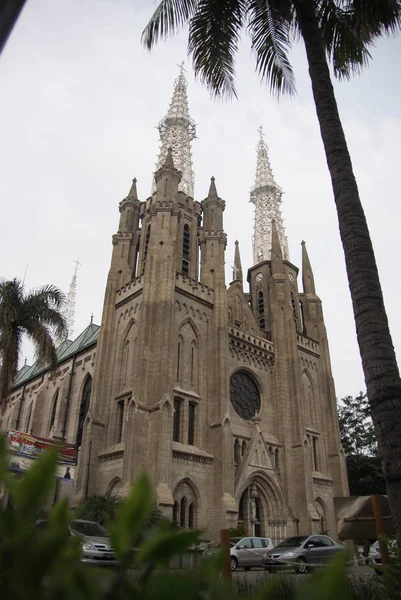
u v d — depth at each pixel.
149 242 47.31
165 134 67.25
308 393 57.50
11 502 1.81
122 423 41.78
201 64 20.41
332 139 16.28
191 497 38.94
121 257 52.09
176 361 43.28
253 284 65.00
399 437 11.76
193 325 46.12
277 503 45.06
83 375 53.12
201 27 19.86
